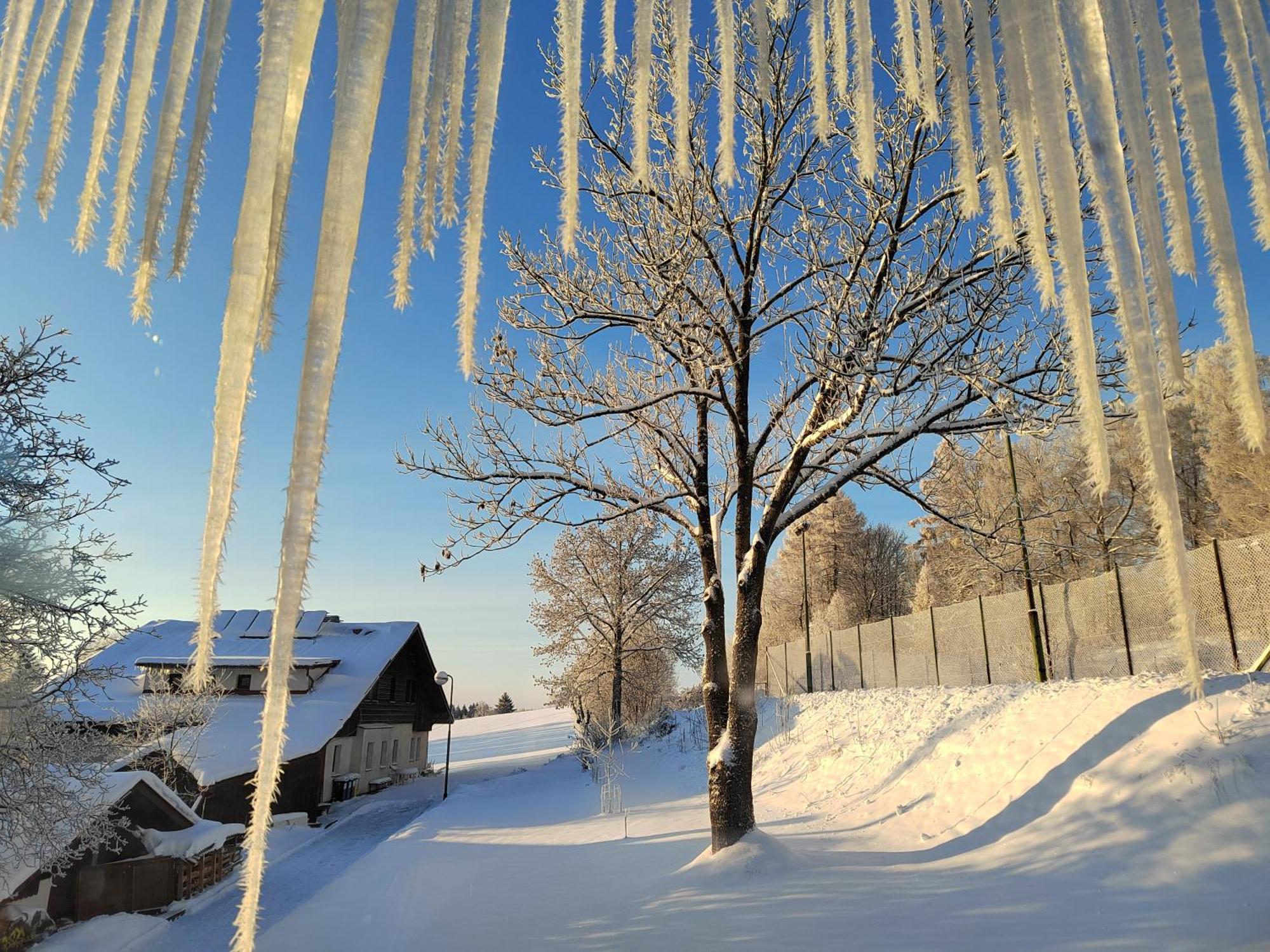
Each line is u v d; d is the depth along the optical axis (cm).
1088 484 60
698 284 1052
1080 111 63
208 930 1276
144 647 2853
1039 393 837
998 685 1530
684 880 864
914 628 2077
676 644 3531
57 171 84
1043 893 649
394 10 60
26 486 934
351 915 993
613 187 946
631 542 3500
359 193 57
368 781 3388
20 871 1037
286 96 60
